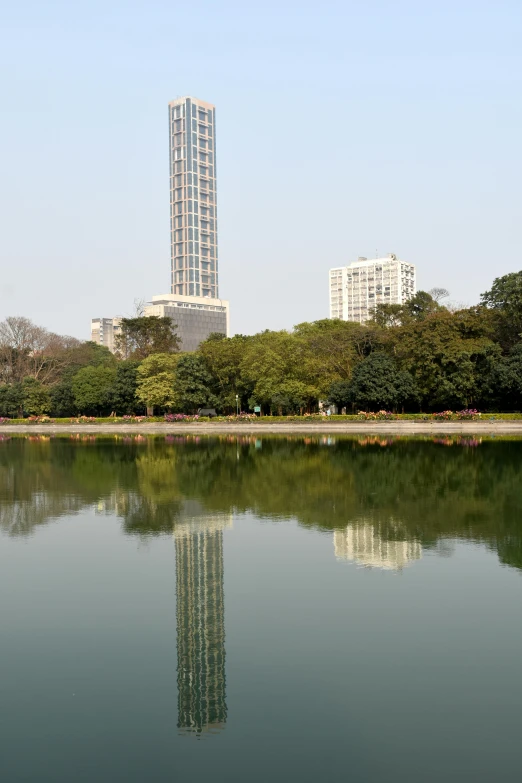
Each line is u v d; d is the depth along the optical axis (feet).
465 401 290.97
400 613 50.98
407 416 288.71
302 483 118.01
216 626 49.16
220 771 32.17
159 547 72.28
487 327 295.48
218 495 106.01
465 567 62.13
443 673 41.45
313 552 68.59
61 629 49.44
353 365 340.18
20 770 32.65
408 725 35.91
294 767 32.65
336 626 48.70
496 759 32.89
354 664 42.68
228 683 40.40
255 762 33.04
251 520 85.30
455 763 32.71
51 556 69.26
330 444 217.56
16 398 438.40
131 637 47.78
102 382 413.80
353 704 37.91
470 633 47.09
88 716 37.47
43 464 164.04
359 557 66.23
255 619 50.44
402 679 40.73
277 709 37.76
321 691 39.42
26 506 98.94
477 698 38.50
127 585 59.21
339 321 413.59
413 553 67.41
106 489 115.24
